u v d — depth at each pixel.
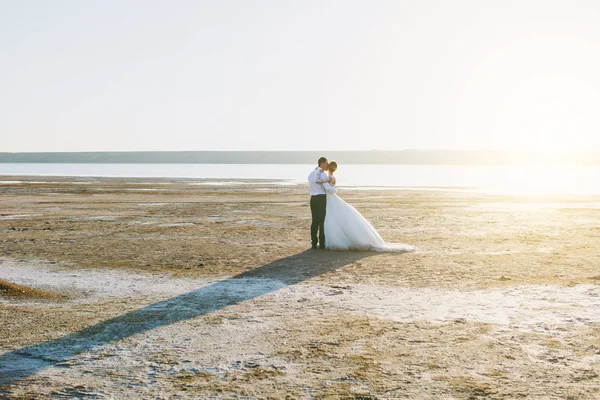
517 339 6.51
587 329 6.87
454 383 5.24
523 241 14.84
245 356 6.04
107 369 5.71
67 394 5.11
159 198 33.31
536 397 4.92
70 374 5.59
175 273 10.73
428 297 8.58
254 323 7.26
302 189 43.88
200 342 6.52
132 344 6.48
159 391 5.14
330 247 13.40
